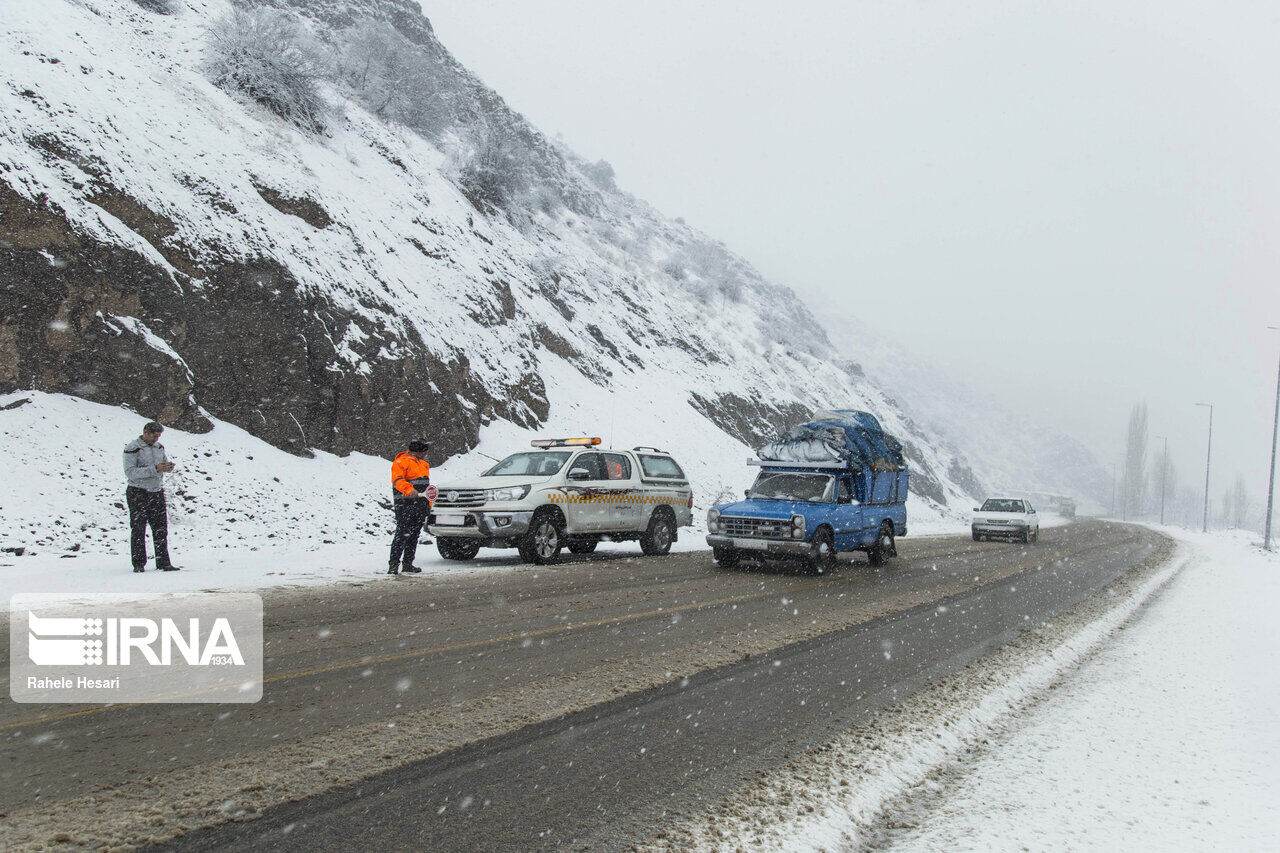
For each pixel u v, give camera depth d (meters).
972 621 9.84
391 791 3.96
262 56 24.80
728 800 4.05
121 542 12.27
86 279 14.72
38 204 14.38
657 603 10.04
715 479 30.69
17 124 15.14
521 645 7.31
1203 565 21.69
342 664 6.40
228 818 3.57
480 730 4.93
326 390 17.98
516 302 30.05
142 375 15.02
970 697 6.27
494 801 3.90
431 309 23.34
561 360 31.22
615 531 15.40
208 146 19.58
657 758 4.60
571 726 5.10
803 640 8.10
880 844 3.77
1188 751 5.14
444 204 30.41
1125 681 7.12
